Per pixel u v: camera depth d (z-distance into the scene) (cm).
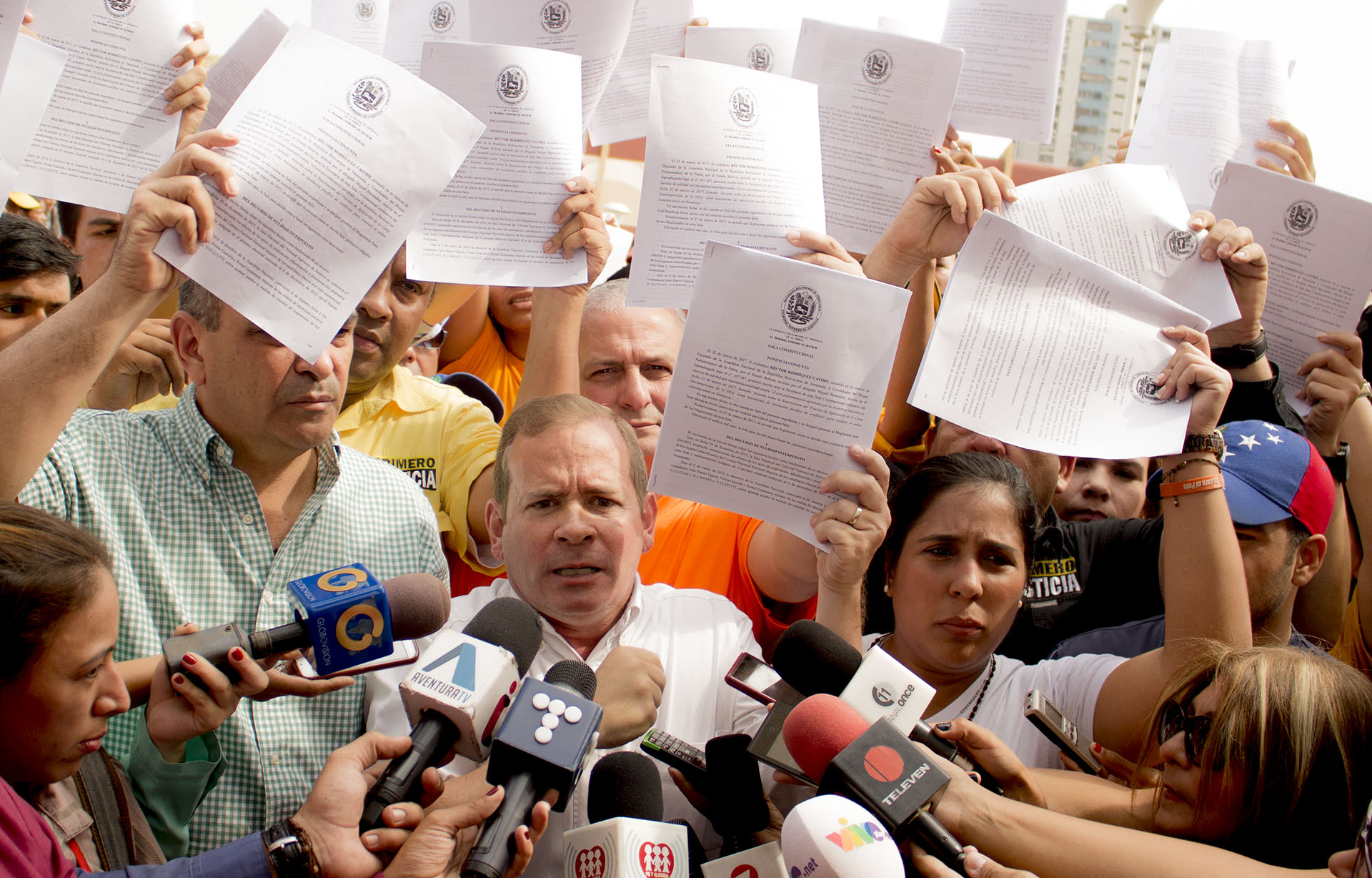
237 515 256
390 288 326
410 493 288
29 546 174
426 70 288
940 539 275
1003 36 358
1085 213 315
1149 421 269
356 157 233
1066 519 413
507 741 177
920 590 277
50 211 476
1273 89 389
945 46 328
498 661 197
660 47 390
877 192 333
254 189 226
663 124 290
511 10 317
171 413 262
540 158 290
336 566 266
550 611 258
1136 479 411
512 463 265
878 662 210
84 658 177
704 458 261
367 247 232
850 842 168
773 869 196
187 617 246
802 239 290
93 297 214
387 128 236
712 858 246
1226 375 269
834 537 256
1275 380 345
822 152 332
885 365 257
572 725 181
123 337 218
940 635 274
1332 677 216
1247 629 269
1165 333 274
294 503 268
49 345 211
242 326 239
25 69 242
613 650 243
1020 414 266
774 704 219
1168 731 230
